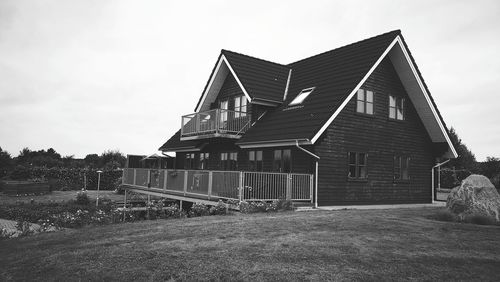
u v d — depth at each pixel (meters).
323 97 18.47
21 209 20.53
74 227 14.48
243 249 8.36
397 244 9.12
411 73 20.66
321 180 17.38
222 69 23.78
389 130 20.62
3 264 8.12
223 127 20.64
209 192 17.28
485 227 11.62
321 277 6.80
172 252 8.18
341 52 21.91
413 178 21.78
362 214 13.97
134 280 6.73
